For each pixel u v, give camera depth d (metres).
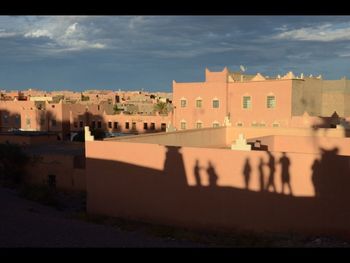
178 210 17.47
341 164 14.18
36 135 43.38
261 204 15.72
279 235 14.94
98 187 19.53
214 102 47.78
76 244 10.84
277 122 43.66
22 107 65.62
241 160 16.06
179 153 17.38
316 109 47.94
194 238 14.38
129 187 18.67
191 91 49.50
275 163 15.40
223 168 16.44
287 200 15.21
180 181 17.41
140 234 14.68
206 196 16.83
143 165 18.28
